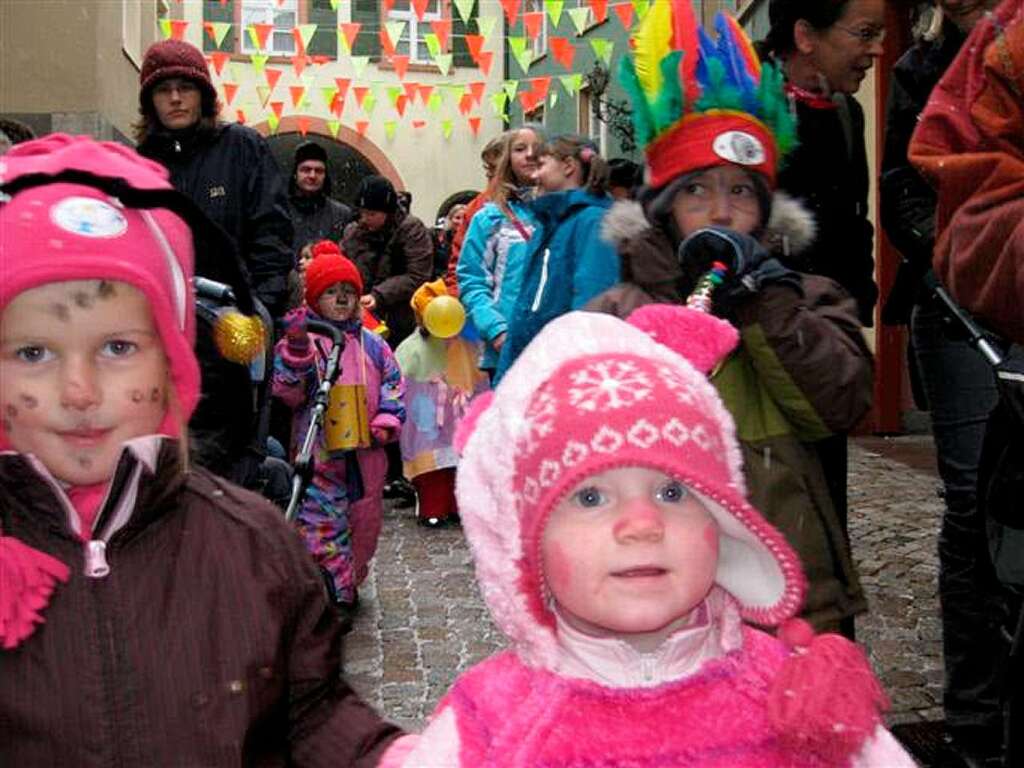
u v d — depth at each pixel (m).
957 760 3.27
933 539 6.19
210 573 1.83
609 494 1.62
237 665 1.79
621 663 1.66
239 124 4.94
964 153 2.37
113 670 1.73
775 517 2.44
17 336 1.73
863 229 3.46
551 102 18.95
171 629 1.77
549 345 1.71
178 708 1.75
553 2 13.73
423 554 6.41
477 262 6.02
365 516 5.30
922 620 4.79
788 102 3.24
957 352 3.22
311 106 24.36
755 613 1.71
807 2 3.31
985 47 2.37
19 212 1.74
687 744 1.61
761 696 1.66
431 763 1.65
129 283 1.77
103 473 1.76
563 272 3.60
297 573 1.91
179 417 1.87
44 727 1.70
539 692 1.65
